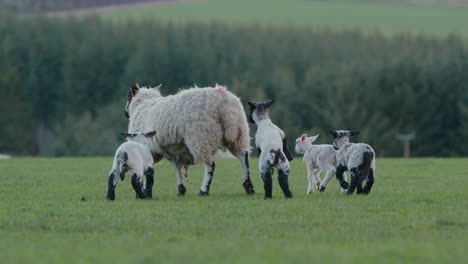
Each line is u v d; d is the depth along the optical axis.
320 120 69.88
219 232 10.58
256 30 94.88
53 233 10.61
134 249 9.16
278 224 11.23
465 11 126.69
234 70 81.31
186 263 8.24
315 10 127.06
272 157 14.20
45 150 74.62
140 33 88.81
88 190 17.14
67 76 83.31
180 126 15.64
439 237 10.09
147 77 80.62
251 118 14.91
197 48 84.06
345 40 92.50
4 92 76.94
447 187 17.72
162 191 17.23
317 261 8.21
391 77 70.75
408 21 117.62
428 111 68.69
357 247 9.26
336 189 17.08
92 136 65.06
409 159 32.03
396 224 11.27
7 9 112.94
